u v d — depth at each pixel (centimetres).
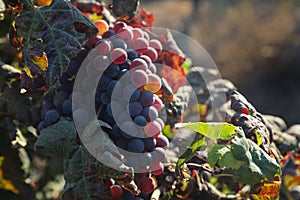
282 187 102
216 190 94
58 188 126
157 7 618
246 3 539
